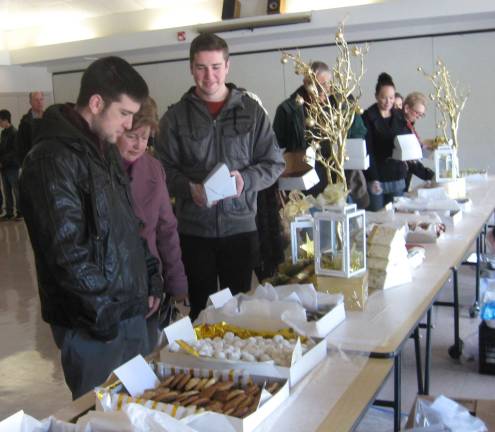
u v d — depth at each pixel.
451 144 4.40
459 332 3.70
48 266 1.70
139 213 2.22
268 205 3.12
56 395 3.21
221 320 1.81
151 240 2.28
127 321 1.86
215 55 2.60
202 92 2.71
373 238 2.21
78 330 1.76
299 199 2.45
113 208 1.75
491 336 3.14
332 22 8.38
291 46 9.23
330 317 1.78
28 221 1.69
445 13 7.74
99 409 1.29
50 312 1.77
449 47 8.32
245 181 2.62
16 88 11.44
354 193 4.05
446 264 2.52
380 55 8.64
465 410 1.75
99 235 1.70
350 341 1.69
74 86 11.64
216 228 2.73
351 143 3.75
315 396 1.39
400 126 4.76
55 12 10.33
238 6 9.13
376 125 4.68
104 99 1.71
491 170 8.33
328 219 1.96
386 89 4.63
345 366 1.54
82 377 1.79
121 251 1.77
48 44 10.80
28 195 1.65
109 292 1.72
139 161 2.24
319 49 9.06
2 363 3.68
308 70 2.23
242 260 2.79
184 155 2.73
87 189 1.68
